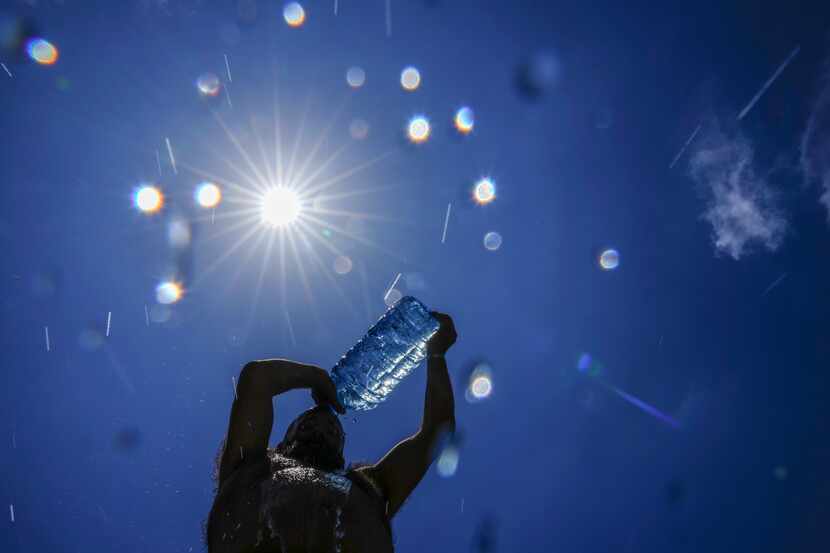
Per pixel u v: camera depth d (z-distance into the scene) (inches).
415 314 121.3
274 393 110.0
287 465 102.9
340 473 104.6
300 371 112.2
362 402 121.1
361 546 97.1
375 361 120.3
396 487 111.0
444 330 122.4
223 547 96.8
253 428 107.0
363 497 101.6
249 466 103.4
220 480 105.6
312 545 95.0
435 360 121.2
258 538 95.6
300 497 97.7
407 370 122.6
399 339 120.6
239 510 98.3
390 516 109.8
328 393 113.4
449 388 119.7
